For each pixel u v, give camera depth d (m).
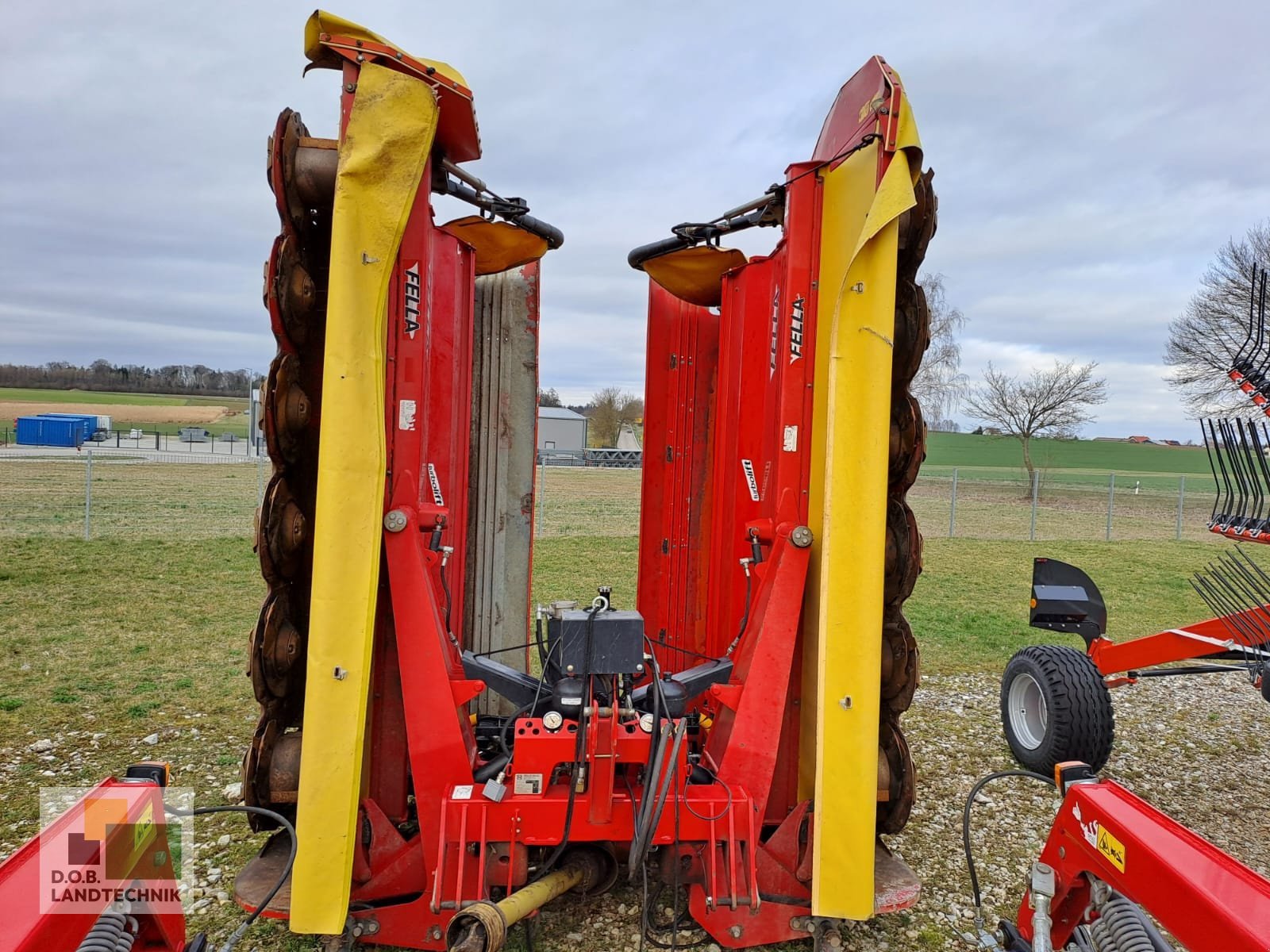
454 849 2.61
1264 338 5.09
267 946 2.95
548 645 3.01
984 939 3.13
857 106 2.89
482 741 3.42
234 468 31.16
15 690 5.95
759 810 2.81
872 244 2.64
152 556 11.70
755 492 3.43
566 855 2.81
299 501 2.96
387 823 2.79
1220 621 4.81
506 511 4.11
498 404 4.07
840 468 2.66
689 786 2.80
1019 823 4.26
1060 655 4.97
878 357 2.64
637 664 2.78
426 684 2.71
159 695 5.90
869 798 2.65
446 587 3.01
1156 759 5.53
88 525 13.16
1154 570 14.44
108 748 4.92
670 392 4.32
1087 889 2.20
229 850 3.67
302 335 2.77
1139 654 5.16
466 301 3.53
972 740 5.61
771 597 2.94
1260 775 5.27
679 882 2.78
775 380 3.17
